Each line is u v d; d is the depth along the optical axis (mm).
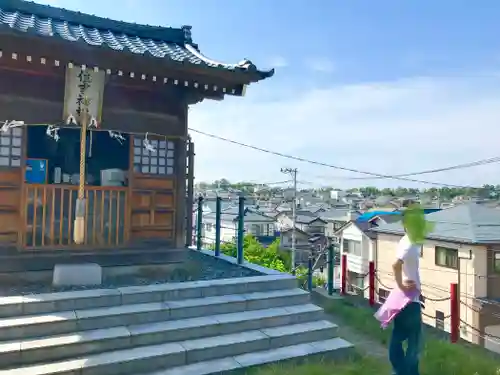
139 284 5906
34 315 4676
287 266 33312
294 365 4805
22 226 6094
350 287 10719
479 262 18438
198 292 5742
